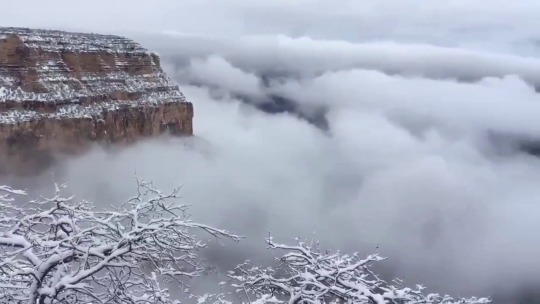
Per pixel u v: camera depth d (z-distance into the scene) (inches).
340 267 346.6
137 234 305.1
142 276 342.3
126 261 329.7
